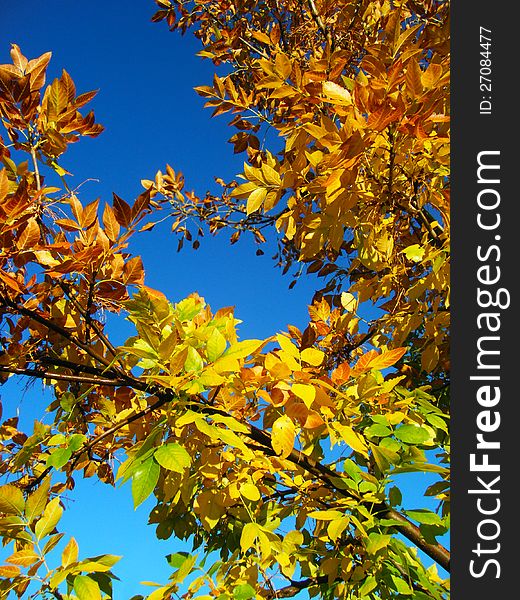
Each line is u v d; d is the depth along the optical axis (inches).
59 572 58.6
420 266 110.7
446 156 89.0
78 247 82.0
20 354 81.7
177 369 65.3
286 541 76.4
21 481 99.0
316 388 66.4
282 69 92.0
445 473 73.5
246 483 74.9
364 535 66.1
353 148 69.6
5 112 83.0
